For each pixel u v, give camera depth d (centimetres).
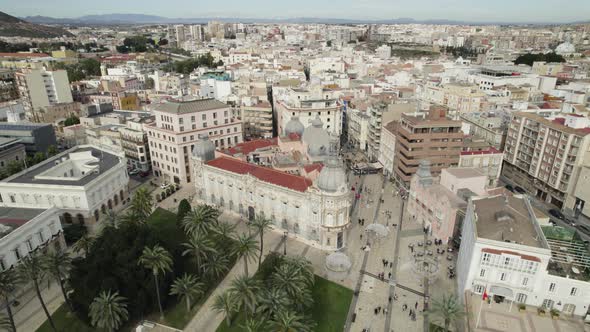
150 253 7750
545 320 7675
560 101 19725
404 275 9694
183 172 15162
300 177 11188
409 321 8200
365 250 10731
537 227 8350
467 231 9194
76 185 11381
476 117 18000
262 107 19225
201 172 13188
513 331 7388
